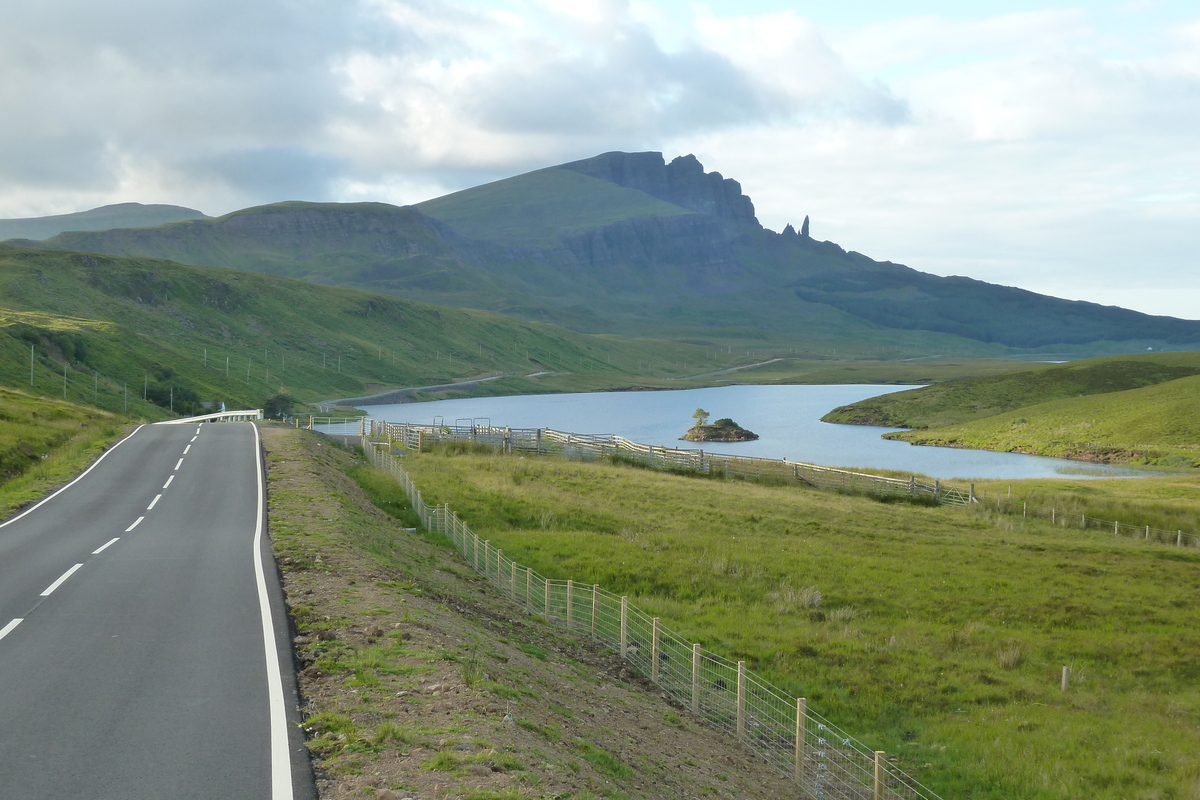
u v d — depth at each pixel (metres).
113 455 43.81
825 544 34.09
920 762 14.65
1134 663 20.14
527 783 7.95
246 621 13.73
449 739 8.84
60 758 8.27
